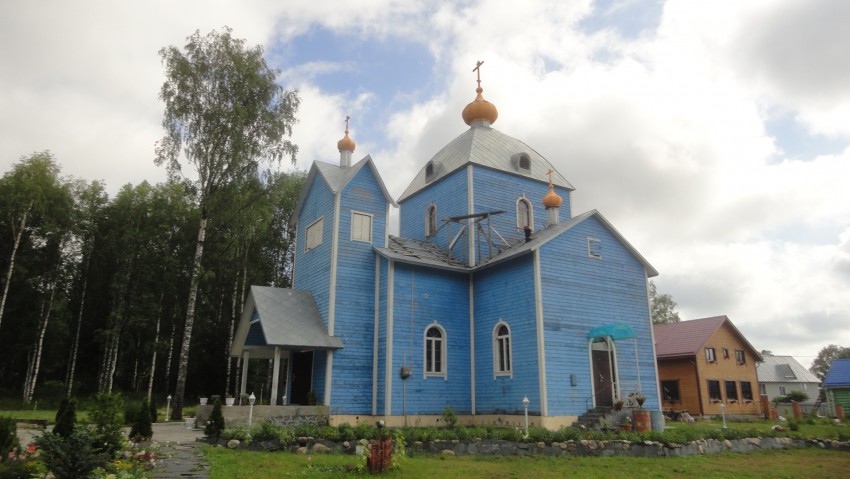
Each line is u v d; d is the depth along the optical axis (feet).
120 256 115.75
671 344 122.72
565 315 69.00
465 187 86.99
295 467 35.47
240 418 58.75
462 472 36.99
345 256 72.90
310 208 82.43
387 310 70.74
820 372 304.71
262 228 108.99
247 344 73.87
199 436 54.49
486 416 71.10
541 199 93.50
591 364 69.36
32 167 107.14
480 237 82.43
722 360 120.26
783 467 45.96
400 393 68.59
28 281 109.70
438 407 71.05
